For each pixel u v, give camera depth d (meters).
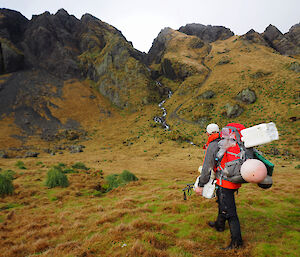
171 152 49.44
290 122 54.19
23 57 119.06
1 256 2.96
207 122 69.44
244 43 130.38
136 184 11.20
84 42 141.38
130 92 107.06
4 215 5.70
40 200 7.82
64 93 107.12
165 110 94.38
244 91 72.69
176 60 127.69
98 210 5.59
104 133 78.62
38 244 3.24
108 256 2.52
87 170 20.44
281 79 76.50
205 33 181.25
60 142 69.81
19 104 90.94
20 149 58.94
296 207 4.59
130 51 124.56
